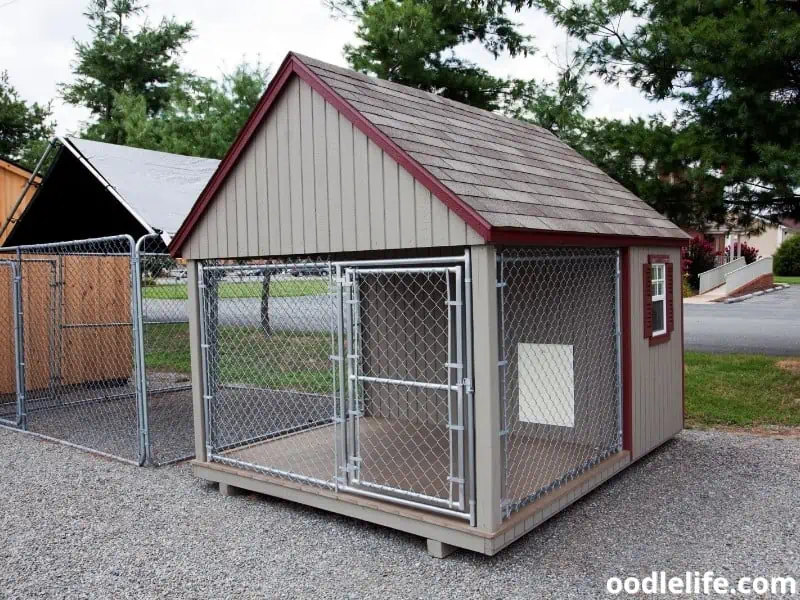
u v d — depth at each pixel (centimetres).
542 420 629
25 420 821
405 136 486
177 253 614
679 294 720
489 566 430
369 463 568
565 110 1502
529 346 629
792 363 1081
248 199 561
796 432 740
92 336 1059
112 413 916
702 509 520
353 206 487
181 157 1039
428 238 445
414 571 426
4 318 978
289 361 1087
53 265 987
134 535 495
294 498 526
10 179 1165
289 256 602
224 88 1830
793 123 913
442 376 700
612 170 1062
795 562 427
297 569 433
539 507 466
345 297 495
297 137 522
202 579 422
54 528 511
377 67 1662
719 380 973
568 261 617
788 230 3812
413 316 718
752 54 884
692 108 1032
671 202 1034
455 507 457
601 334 604
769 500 536
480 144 579
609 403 604
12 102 2834
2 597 404
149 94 3083
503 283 440
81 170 906
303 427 722
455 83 1742
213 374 612
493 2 1714
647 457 659
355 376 492
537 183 558
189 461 687
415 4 1716
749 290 2598
